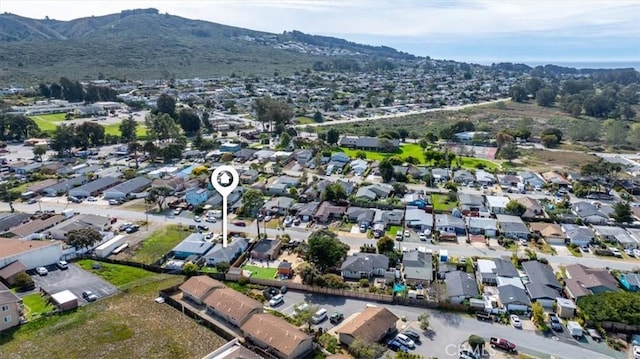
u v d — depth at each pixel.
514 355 59.69
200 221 103.38
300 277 77.88
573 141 198.25
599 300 67.44
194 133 192.62
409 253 84.81
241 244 89.31
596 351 60.72
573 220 104.06
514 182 132.62
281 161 151.62
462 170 142.00
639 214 108.56
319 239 80.88
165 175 134.12
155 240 92.94
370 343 59.03
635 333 64.44
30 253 79.62
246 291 74.62
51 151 162.88
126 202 115.31
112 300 71.50
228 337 62.53
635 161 163.75
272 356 57.84
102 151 166.00
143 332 63.75
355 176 139.12
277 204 109.75
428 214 105.56
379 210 109.50
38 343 60.97
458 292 71.81
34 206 111.31
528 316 68.62
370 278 79.25
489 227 97.69
